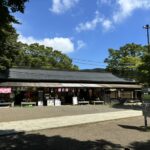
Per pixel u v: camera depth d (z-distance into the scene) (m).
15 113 20.97
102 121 16.59
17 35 28.50
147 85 20.31
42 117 18.19
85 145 10.41
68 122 15.68
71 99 34.75
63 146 10.16
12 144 10.22
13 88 30.27
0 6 7.68
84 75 38.38
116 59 46.94
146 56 19.03
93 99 36.59
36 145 10.17
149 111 21.08
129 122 16.62
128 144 10.79
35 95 32.19
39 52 51.19
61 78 34.34
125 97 40.34
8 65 28.77
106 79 38.62
